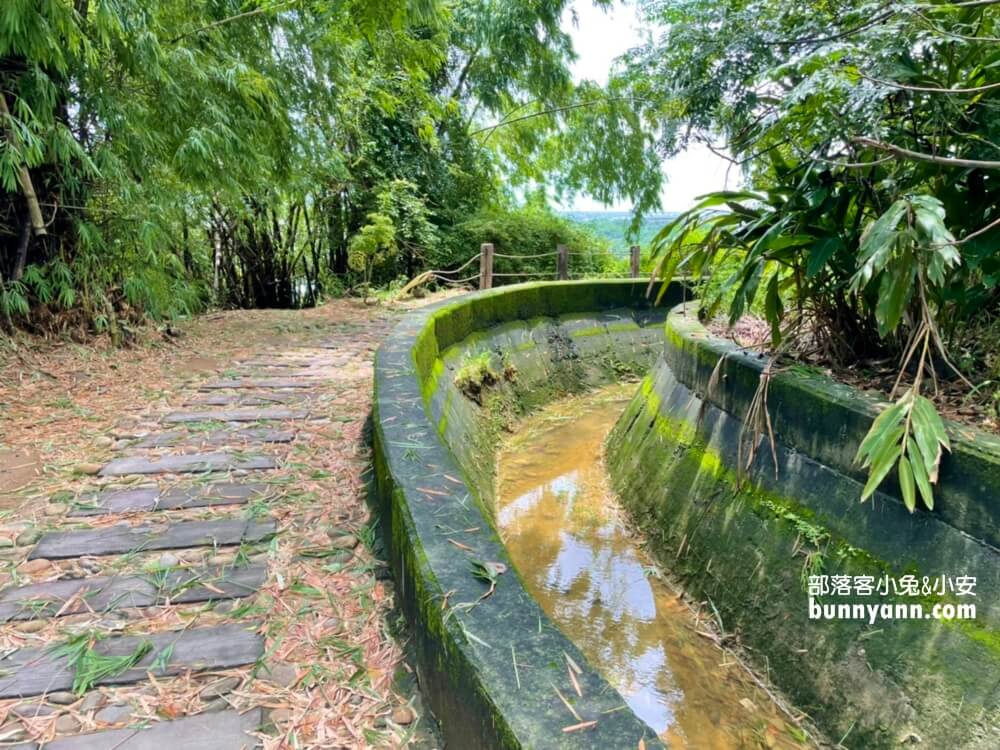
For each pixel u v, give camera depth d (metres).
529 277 9.24
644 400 3.86
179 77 4.17
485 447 3.93
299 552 1.75
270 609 1.50
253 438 2.64
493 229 9.41
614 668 2.06
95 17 3.26
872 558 1.75
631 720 0.84
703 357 2.91
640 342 6.55
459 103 10.23
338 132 8.09
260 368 3.92
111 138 3.90
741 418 2.50
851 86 1.75
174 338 4.59
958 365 1.97
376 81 8.41
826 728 1.70
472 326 4.85
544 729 0.82
